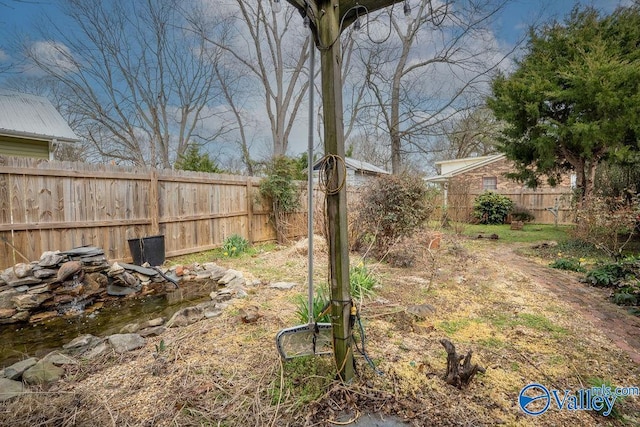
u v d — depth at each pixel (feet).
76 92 42.42
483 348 8.07
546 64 23.61
